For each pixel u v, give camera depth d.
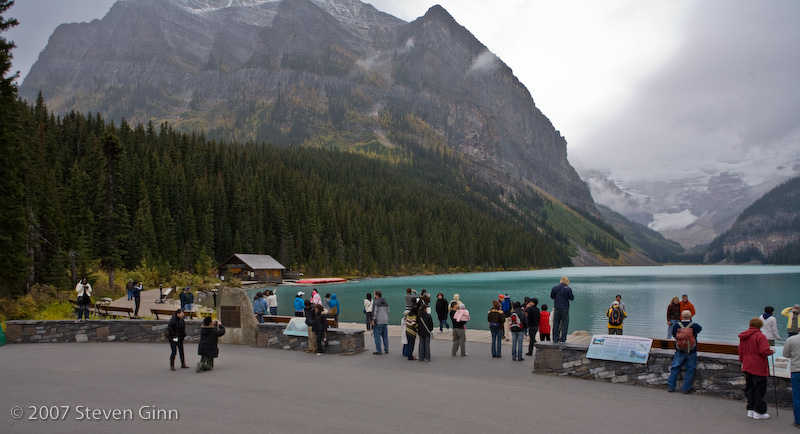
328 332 21.28
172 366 17.56
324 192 189.50
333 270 145.75
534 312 20.55
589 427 11.13
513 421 11.45
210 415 11.59
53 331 25.11
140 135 153.00
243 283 108.81
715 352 15.12
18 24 37.34
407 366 18.27
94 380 15.67
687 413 12.43
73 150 129.12
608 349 15.85
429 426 10.91
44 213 54.75
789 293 87.25
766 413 12.34
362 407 12.48
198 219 119.88
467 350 21.72
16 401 12.88
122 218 77.38
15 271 38.09
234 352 21.64
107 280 66.88
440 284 115.38
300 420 11.23
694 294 85.62
